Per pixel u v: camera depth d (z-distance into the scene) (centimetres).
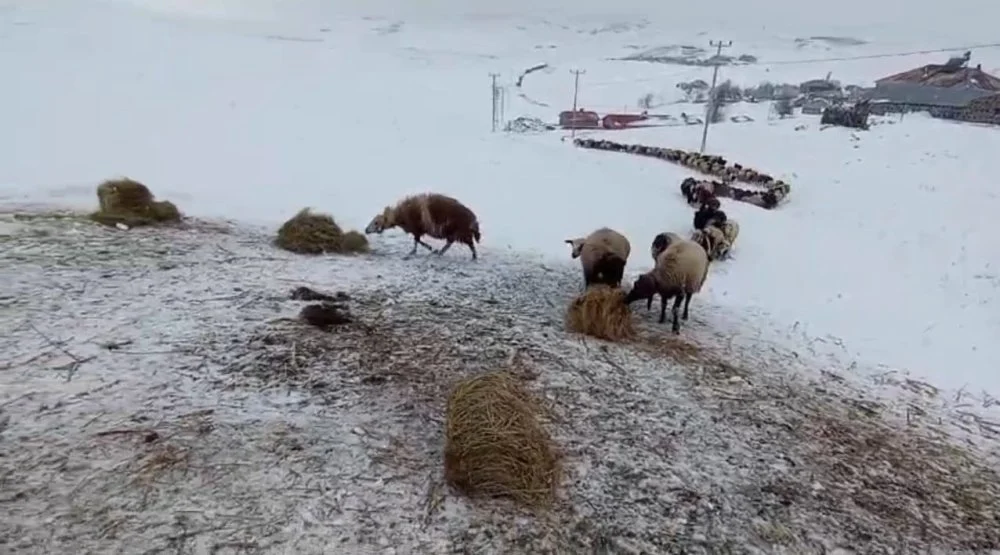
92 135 1806
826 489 468
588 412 533
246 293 725
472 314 746
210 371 520
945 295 988
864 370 721
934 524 444
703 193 1580
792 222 1489
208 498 368
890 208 1562
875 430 576
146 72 3116
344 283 817
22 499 346
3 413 423
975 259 1156
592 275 847
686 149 2638
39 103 2134
